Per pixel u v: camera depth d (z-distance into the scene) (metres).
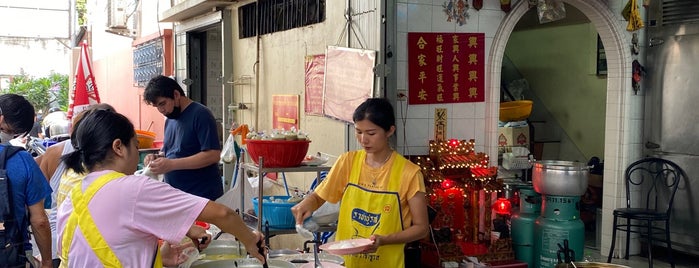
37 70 19.02
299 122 5.37
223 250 2.67
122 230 1.90
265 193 5.93
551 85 7.04
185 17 7.38
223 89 6.64
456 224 4.45
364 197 2.81
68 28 19.16
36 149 7.20
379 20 4.28
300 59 5.34
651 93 5.36
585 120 6.66
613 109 5.36
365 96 4.39
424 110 4.52
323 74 4.95
